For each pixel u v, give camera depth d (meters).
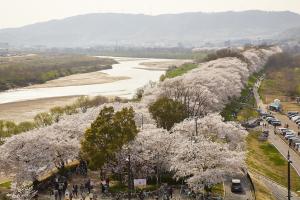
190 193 60.34
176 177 64.00
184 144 65.69
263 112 140.12
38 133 72.94
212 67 171.62
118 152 67.62
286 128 117.69
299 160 91.31
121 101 148.12
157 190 62.34
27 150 68.31
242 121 120.75
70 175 72.19
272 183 75.06
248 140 104.25
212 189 64.50
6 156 67.19
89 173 73.56
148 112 93.94
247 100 157.88
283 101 170.12
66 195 60.56
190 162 61.38
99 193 63.09
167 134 71.06
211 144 63.97
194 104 106.69
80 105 144.25
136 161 67.12
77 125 81.00
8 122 114.75
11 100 187.75
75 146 71.25
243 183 68.25
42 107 167.75
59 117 109.62
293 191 74.50
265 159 91.94
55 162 71.69
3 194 65.50
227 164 60.97
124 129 67.50
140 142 68.94
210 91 120.50
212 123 78.06
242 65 188.38
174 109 91.69
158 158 67.38
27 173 65.88
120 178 68.81
